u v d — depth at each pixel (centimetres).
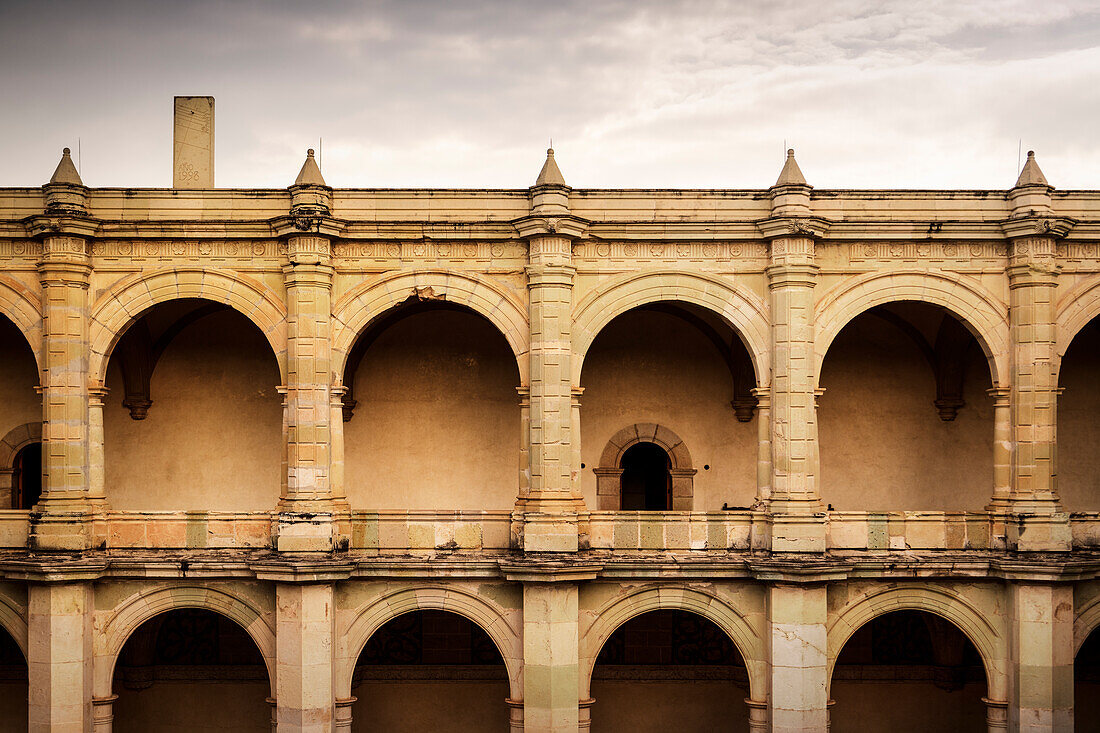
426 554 2684
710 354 3247
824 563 2580
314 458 2648
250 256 2709
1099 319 3186
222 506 3181
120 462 3175
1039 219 2664
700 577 2634
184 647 3278
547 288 2647
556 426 2636
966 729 3281
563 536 2617
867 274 2719
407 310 3203
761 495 2697
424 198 2727
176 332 3216
